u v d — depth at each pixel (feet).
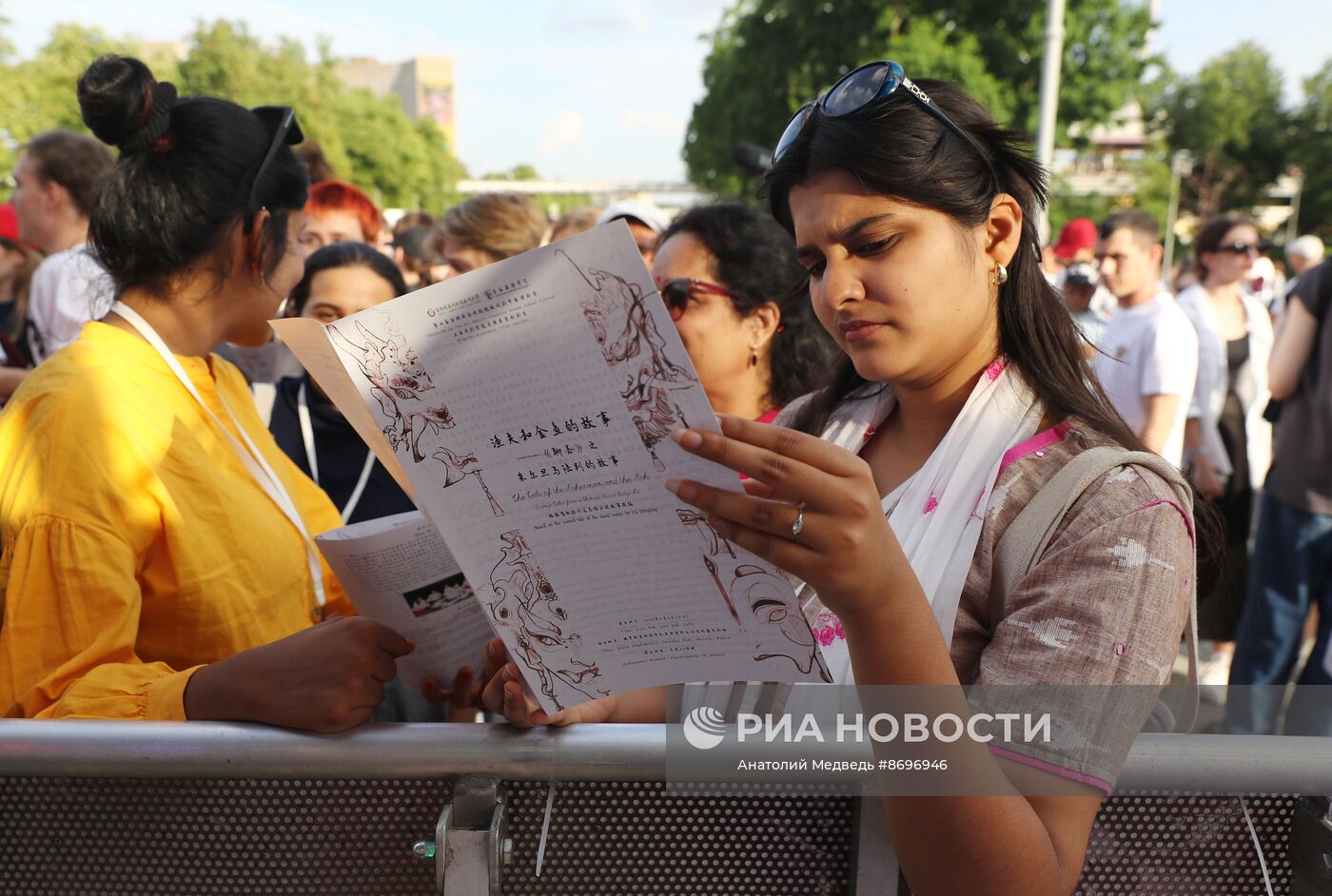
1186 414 12.79
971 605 3.05
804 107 3.26
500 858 3.05
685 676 2.71
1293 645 11.09
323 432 7.94
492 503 2.59
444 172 154.40
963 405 3.39
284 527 4.65
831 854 3.15
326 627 3.24
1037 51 65.57
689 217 6.80
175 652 4.09
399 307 2.41
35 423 3.81
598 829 3.13
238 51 106.01
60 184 10.62
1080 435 3.12
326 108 114.93
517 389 2.45
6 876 3.20
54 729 3.03
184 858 3.18
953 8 67.26
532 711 3.02
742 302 6.49
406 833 3.14
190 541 4.02
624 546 2.57
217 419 4.52
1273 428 11.33
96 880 3.20
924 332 3.07
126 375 4.14
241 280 4.54
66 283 10.09
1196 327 13.50
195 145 4.29
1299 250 27.73
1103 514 2.85
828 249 3.08
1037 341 3.32
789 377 6.75
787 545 2.38
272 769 3.03
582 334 2.35
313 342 2.60
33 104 87.61
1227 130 143.02
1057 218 71.51
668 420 2.39
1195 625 3.06
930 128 3.01
